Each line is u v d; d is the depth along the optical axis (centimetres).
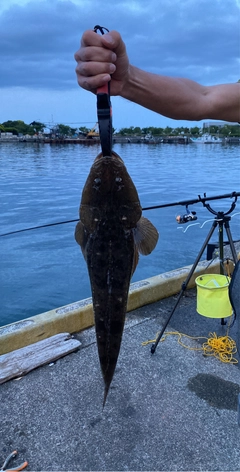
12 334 356
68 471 242
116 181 168
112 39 139
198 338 393
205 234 1079
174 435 269
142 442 263
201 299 383
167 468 244
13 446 260
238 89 209
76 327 399
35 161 3525
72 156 4162
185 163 3262
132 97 181
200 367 346
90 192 171
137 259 177
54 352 352
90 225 170
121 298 170
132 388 316
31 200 1603
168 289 480
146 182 2069
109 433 271
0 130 8762
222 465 245
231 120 218
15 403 299
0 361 334
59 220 1251
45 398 304
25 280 768
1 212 1373
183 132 8594
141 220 178
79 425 278
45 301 682
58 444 262
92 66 139
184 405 298
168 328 410
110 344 173
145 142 7888
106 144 155
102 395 307
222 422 281
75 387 317
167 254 923
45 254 924
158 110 193
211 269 521
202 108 196
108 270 168
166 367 345
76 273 808
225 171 2612
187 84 195
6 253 928
